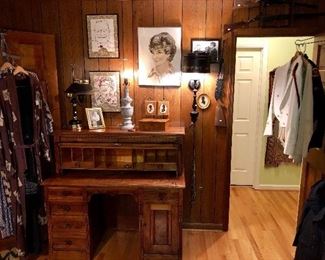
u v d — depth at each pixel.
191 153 2.96
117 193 2.48
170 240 2.53
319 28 2.52
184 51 2.77
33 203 2.59
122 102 2.75
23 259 2.58
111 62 2.83
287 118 2.38
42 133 2.57
